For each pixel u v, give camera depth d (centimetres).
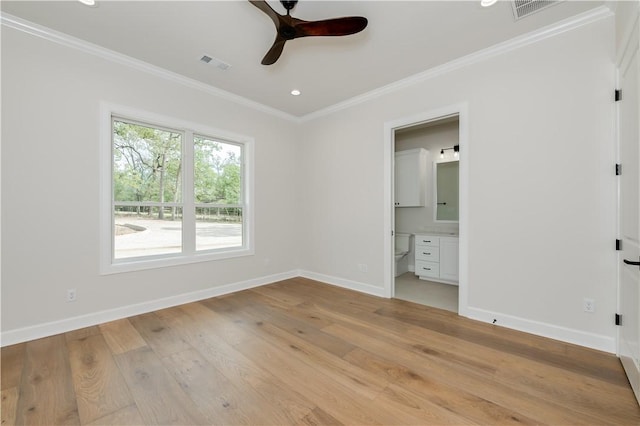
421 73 302
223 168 371
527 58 239
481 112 264
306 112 427
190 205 333
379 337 234
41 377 177
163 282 306
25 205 227
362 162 366
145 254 300
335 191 400
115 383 172
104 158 265
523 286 244
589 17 210
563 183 224
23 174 226
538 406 151
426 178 463
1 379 175
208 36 244
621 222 196
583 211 216
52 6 206
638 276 159
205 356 204
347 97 370
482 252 266
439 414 146
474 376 179
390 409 150
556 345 218
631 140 174
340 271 395
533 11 209
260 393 163
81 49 252
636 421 140
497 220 256
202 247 348
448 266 405
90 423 140
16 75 223
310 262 438
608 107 205
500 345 218
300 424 140
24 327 226
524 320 243
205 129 339
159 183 312
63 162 244
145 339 231
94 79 259
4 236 218
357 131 371
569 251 222
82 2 201
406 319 273
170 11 212
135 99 284
